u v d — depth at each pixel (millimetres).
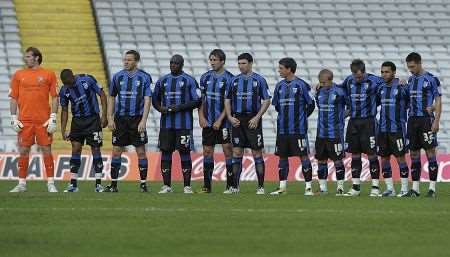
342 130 62969
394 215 44531
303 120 62219
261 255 31781
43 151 60906
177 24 125625
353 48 126312
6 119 106250
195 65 118438
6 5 123938
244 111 62688
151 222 40875
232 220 41812
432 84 61750
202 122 63156
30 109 60156
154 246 33812
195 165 87875
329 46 126062
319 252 32500
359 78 62031
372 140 62281
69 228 38656
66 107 64062
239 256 31547
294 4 132375
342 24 130125
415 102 62156
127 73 62625
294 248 33500
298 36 127000
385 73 62375
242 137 62906
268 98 62625
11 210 45656
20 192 60000
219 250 32969
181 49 121250
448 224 41125
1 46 116625
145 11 126688
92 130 63406
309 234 37344
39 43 119188
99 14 124625
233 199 54188
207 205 49375
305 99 62281
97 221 41188
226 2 130750
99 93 63750
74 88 62906
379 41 128125
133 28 123500
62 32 122062
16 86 60250
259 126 62625
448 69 124062
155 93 63031
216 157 88875
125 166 88125
